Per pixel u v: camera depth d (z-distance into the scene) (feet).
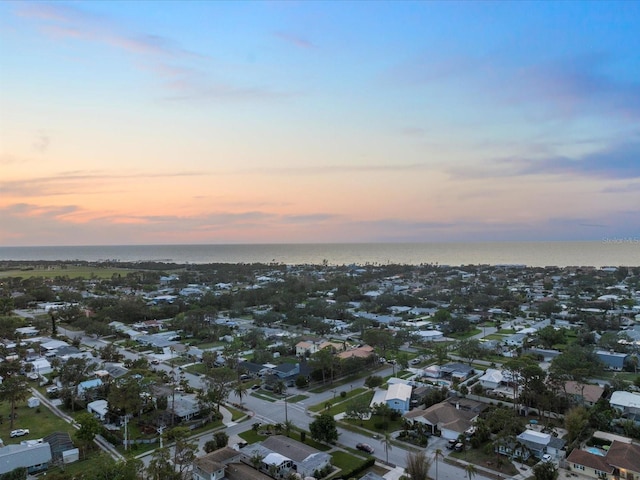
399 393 352.90
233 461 256.52
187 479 248.32
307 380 406.82
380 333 528.63
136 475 230.48
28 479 247.91
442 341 578.66
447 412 312.50
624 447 254.27
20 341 564.30
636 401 334.24
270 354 489.26
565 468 252.21
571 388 356.59
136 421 327.67
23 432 306.76
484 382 391.24
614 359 453.99
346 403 361.10
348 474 244.22
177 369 465.06
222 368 365.20
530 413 329.52
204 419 324.80
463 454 270.05
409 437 293.02
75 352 509.76
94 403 355.15
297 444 271.49
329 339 590.14
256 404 362.94
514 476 243.40
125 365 465.47
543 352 499.10
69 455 268.82
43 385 414.21
